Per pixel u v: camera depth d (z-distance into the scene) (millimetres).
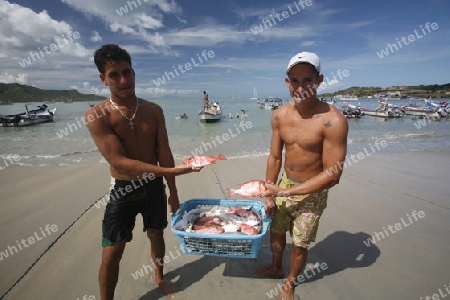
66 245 4027
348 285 3197
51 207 5293
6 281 3264
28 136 15875
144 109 2742
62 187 6383
